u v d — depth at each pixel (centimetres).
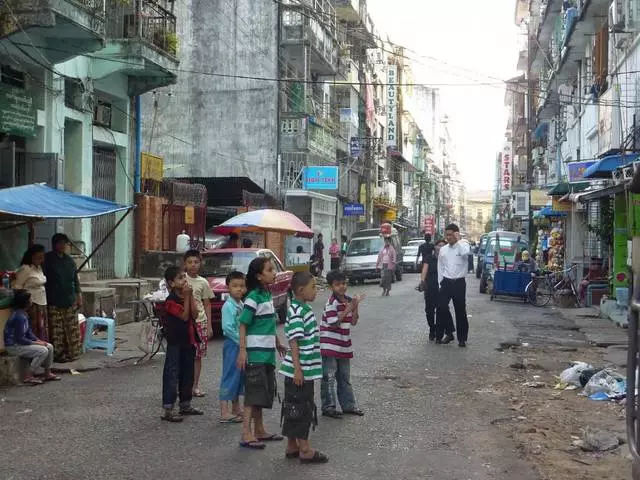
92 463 589
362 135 4725
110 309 1436
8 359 912
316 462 594
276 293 1482
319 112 3606
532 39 4103
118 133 1825
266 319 643
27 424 720
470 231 16138
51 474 561
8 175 1322
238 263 1475
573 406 825
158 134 3169
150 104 3173
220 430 698
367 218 4719
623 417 769
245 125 3114
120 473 563
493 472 577
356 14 4075
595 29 2400
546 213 2836
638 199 1412
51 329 1071
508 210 6388
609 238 1886
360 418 753
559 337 1390
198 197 2219
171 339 738
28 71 1473
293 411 593
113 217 1820
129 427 707
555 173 3672
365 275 3002
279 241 2797
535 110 4481
